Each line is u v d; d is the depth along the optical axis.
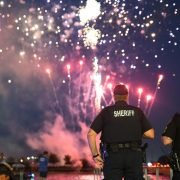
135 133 5.31
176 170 5.52
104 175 5.29
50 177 29.80
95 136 5.38
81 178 28.22
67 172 38.34
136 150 5.28
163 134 5.59
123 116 5.36
